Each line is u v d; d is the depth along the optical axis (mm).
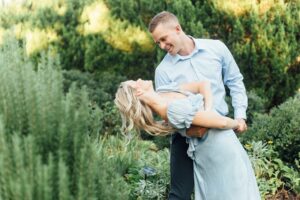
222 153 3166
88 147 1831
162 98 3129
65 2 9430
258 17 7949
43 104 1847
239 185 3135
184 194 3498
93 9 9203
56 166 1766
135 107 3043
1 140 1723
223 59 3543
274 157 5215
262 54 7988
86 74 8609
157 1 8562
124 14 8953
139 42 8914
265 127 5383
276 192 4887
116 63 9156
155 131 3154
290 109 5332
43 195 1686
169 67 3510
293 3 7992
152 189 4277
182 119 3039
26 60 2059
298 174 5000
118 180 1940
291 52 8008
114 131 6922
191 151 3266
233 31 8031
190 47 3457
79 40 9391
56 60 1993
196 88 3297
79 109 1880
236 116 3568
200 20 8180
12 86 1860
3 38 2100
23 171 1688
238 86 3619
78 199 1717
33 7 9633
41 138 1816
